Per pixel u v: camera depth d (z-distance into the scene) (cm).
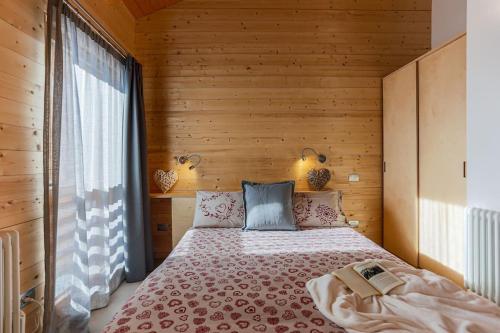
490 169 199
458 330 101
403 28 352
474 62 209
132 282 292
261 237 253
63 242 188
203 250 216
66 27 193
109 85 268
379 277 140
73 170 195
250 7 344
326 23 348
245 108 345
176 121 343
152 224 344
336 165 350
